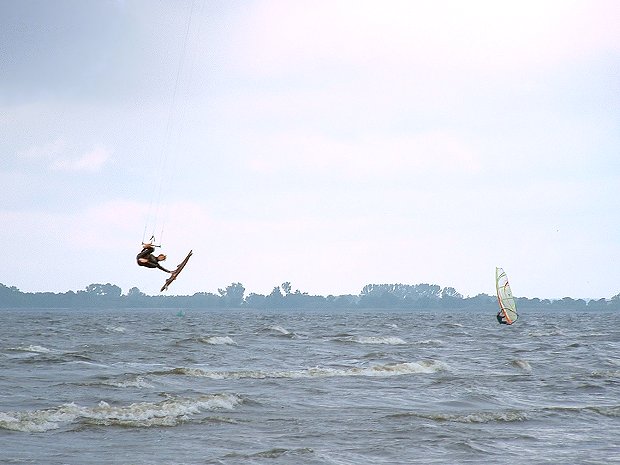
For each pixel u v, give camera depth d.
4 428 100.25
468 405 130.88
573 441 101.06
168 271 91.75
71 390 138.88
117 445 94.06
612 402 136.50
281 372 169.50
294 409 121.62
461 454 92.62
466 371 183.00
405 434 102.94
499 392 145.50
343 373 169.88
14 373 167.00
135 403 122.69
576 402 136.12
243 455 89.31
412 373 173.88
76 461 85.94
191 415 112.94
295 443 97.06
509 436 103.19
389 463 87.94
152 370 181.12
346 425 108.62
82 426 103.25
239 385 149.00
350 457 90.31
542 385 155.62
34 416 107.06
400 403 130.88
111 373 171.62
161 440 97.12
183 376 159.25
